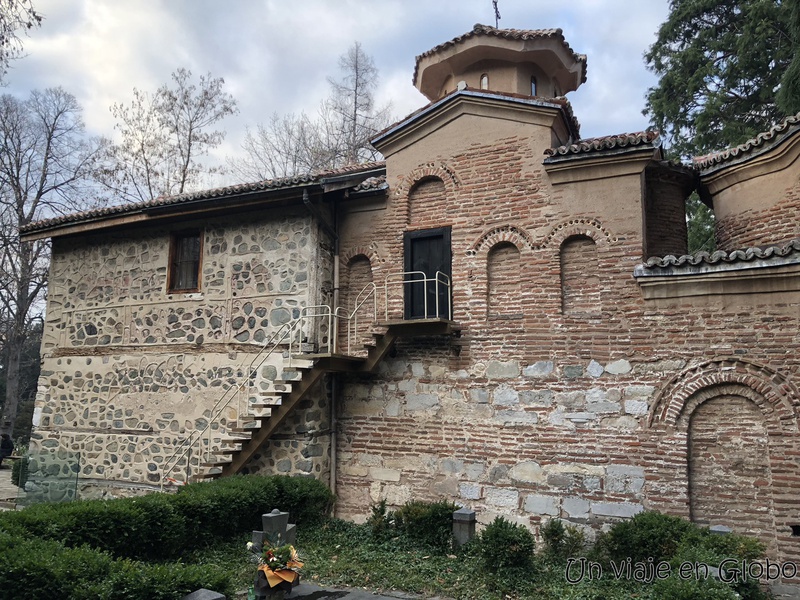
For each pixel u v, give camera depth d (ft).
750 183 41.78
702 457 35.19
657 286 36.65
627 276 37.88
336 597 29.04
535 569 32.17
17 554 21.15
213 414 45.24
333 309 45.83
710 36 80.23
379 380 43.98
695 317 35.96
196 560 32.04
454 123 44.29
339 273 46.32
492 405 40.32
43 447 51.55
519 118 42.19
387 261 45.21
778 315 34.22
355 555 35.04
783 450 33.19
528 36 50.60
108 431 49.06
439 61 53.98
